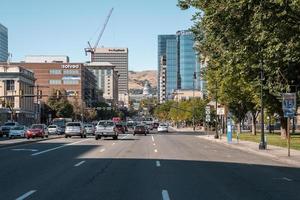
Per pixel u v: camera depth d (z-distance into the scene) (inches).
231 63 1439.5
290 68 1489.9
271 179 751.1
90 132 3339.1
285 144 1839.3
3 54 7854.3
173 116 6904.5
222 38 1278.3
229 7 1109.1
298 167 984.3
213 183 688.4
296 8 1018.1
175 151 1460.4
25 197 542.6
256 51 1316.4
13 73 5305.1
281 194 584.7
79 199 530.6
